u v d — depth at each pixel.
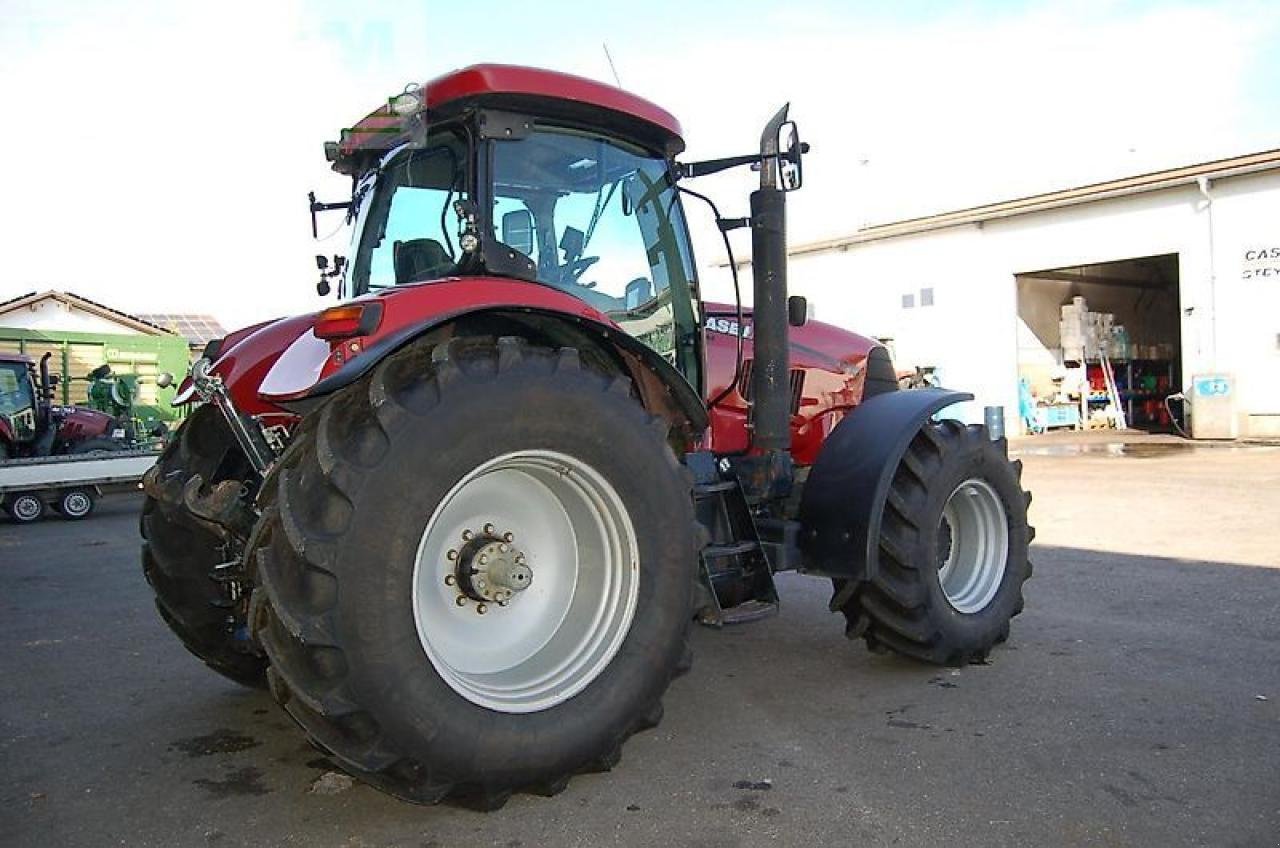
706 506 4.02
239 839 2.98
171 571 4.12
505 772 2.95
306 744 3.78
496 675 3.17
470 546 3.17
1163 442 17.75
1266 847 2.77
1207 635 4.94
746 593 4.02
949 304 21.36
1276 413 17.52
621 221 4.00
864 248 22.66
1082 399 21.62
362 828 3.03
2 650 5.37
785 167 4.33
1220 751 3.46
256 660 4.27
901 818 2.99
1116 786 3.18
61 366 19.92
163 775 3.50
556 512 3.40
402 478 2.79
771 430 4.43
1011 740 3.60
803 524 4.32
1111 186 19.08
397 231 3.95
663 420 3.40
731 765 3.43
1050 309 22.05
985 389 20.92
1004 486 4.74
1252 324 17.67
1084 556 7.13
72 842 2.98
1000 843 2.82
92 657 5.18
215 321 30.11
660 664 3.29
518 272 3.53
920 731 3.72
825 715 3.93
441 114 3.60
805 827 2.95
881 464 4.19
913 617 4.31
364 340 3.00
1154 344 25.09
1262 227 17.45
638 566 3.25
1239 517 8.77
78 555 9.14
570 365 3.17
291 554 2.76
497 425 2.96
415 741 2.79
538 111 3.64
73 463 12.20
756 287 4.41
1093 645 4.82
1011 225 20.48
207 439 4.11
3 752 3.76
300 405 3.24
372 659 2.72
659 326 4.15
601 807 3.12
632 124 3.88
